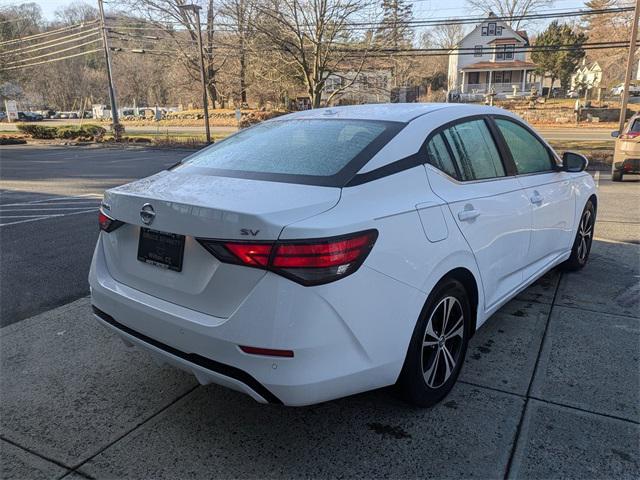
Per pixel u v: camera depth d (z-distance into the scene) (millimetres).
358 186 2576
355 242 2340
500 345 3738
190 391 3275
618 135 13078
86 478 2520
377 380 2555
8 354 3758
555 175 4367
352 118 3291
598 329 3959
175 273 2568
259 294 2254
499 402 3053
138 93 80062
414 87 42188
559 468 2508
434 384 2984
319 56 24062
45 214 9008
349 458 2617
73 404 3135
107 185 13180
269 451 2688
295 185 2596
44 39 54344
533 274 4117
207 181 2793
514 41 56438
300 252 2213
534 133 4270
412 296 2635
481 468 2523
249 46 26062
